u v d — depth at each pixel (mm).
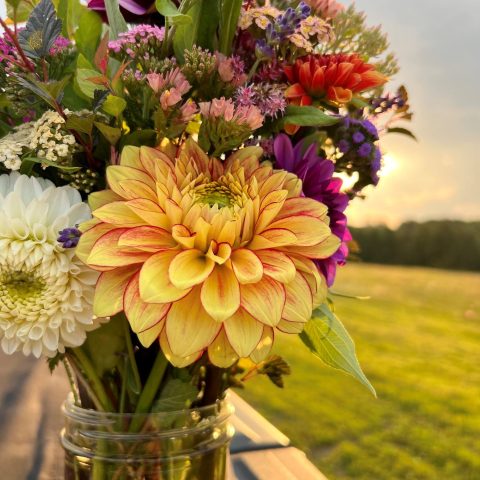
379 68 286
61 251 223
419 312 3525
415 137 284
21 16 291
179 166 230
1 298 221
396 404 1881
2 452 403
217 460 280
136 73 230
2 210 224
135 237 211
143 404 261
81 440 267
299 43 247
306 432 1630
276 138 248
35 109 250
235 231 217
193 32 252
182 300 210
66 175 237
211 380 278
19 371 567
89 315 224
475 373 2277
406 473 1432
